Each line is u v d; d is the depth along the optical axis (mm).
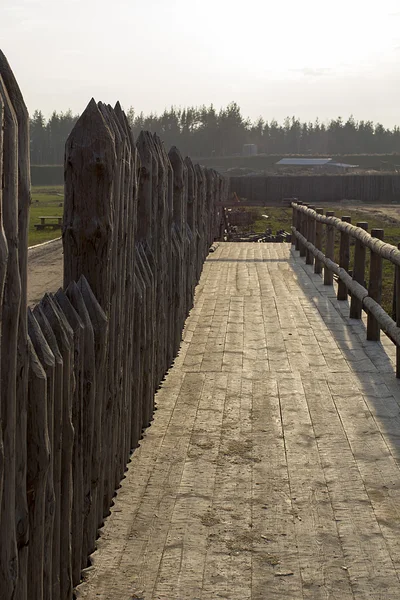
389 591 2961
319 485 3939
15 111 2193
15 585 2244
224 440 4578
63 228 3465
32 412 2430
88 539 3172
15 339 2195
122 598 2889
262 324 8086
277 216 40094
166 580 3016
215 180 18906
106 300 3473
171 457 4297
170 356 6293
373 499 3781
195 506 3672
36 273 15219
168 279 6117
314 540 3352
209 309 8961
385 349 6988
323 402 5363
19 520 2316
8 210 2121
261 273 12305
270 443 4535
